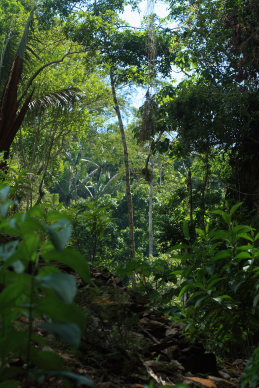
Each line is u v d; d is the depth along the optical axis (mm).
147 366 2457
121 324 2611
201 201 12906
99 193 34688
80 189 39281
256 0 11750
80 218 4348
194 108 11844
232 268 3207
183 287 3268
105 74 18938
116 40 16250
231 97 11320
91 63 18438
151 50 15508
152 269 3873
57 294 1189
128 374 2318
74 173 36281
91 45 16828
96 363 2295
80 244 4301
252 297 3115
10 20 18156
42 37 19281
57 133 21500
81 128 20672
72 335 1207
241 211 10234
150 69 15445
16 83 13016
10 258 1265
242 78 12180
